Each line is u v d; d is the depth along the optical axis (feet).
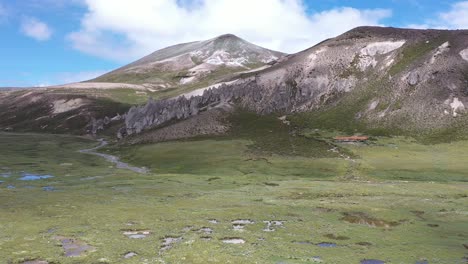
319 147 460.14
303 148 458.50
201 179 312.91
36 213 186.91
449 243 146.61
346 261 126.72
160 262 124.36
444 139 458.09
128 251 135.44
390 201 223.92
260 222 177.06
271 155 424.87
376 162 371.76
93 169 372.58
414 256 131.34
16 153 481.87
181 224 171.32
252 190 262.88
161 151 477.77
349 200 228.22
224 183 294.66
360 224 176.24
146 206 207.82
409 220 182.19
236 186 281.74
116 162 444.14
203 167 381.81
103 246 139.64
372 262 126.62
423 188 263.49
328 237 155.02
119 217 181.78
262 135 550.36
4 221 169.99
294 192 254.27
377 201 224.53
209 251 134.51
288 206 210.59
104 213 189.16
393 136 495.82
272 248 139.44
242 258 128.06
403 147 443.73
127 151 519.19
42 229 159.12
